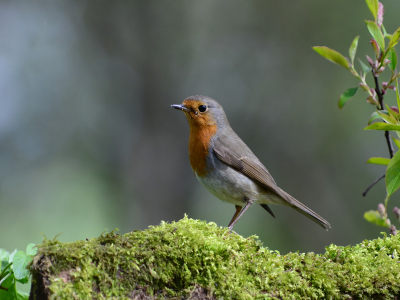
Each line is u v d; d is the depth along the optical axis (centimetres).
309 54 1425
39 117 1415
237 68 1481
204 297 352
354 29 1349
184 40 1474
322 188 1372
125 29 1479
